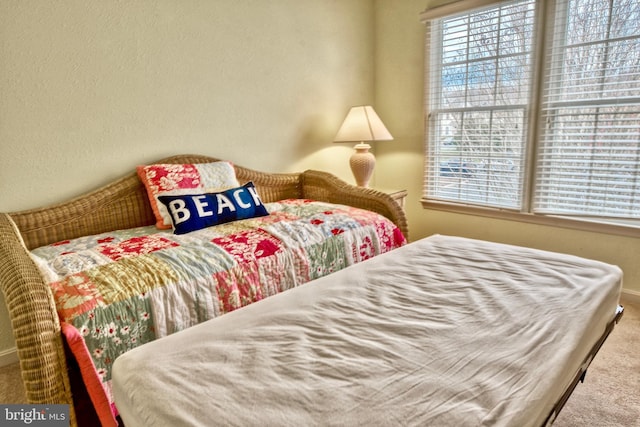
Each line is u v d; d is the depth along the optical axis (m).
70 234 2.05
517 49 2.60
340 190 2.71
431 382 0.80
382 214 2.47
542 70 2.51
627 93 2.23
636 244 2.33
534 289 1.23
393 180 3.49
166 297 1.45
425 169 3.22
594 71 2.33
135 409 0.79
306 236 1.97
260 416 0.72
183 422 0.72
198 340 1.00
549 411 0.80
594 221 2.44
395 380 0.81
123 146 2.24
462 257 1.53
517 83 2.63
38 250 1.79
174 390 0.81
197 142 2.52
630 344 1.91
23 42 1.88
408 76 3.21
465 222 3.08
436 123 3.11
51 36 1.95
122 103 2.21
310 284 1.33
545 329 1.00
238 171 2.65
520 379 0.81
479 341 0.95
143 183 2.26
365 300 1.19
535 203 2.69
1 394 1.71
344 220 2.20
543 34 2.47
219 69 2.54
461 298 1.18
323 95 3.12
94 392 1.22
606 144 2.35
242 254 1.73
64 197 2.08
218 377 0.84
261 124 2.80
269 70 2.78
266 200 2.84
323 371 0.85
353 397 0.77
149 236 1.97
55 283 1.40
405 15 3.13
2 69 1.84
